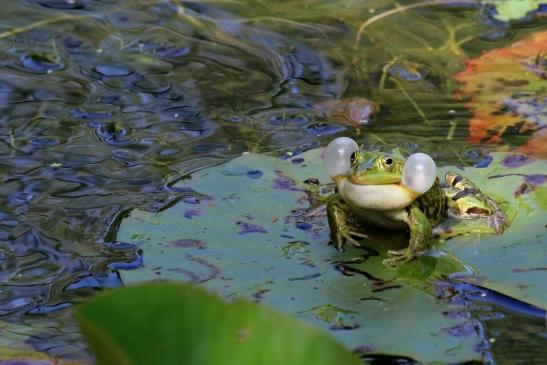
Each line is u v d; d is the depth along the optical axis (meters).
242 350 2.41
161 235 4.56
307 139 6.07
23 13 7.97
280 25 7.99
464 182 4.95
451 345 3.75
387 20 8.15
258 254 4.41
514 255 4.40
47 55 7.21
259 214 4.78
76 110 6.39
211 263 4.31
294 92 6.79
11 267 4.52
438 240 4.63
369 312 3.97
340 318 3.90
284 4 8.47
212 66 7.17
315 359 2.41
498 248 4.48
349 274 4.29
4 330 3.99
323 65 7.24
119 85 6.79
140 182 5.39
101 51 7.32
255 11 8.29
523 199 4.88
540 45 7.61
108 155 5.77
